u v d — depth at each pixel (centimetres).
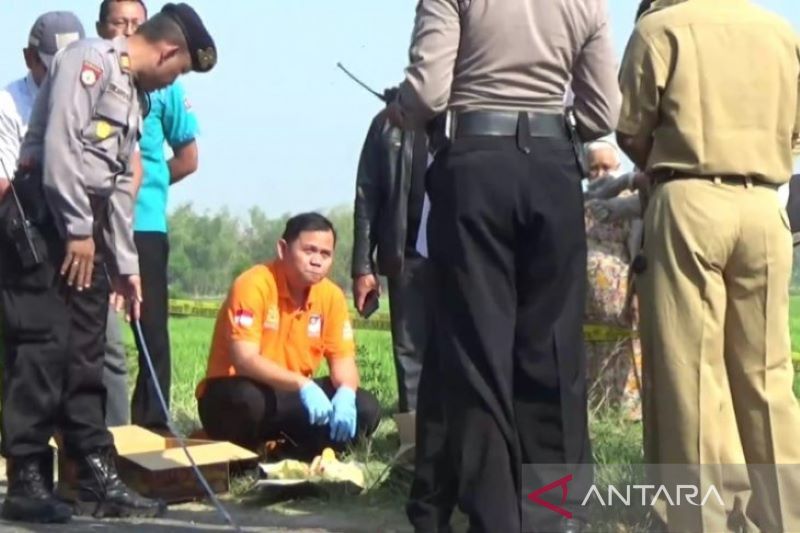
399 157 1698
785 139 1299
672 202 1284
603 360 1930
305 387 1661
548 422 1153
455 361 1142
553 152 1148
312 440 1686
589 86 1173
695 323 1280
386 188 1703
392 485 1534
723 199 1275
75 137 1312
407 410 1788
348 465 1566
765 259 1286
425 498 1257
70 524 1402
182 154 1847
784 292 1305
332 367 1727
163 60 1348
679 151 1284
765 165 1284
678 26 1290
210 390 1678
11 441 1381
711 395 1284
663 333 1288
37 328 1363
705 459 1284
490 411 1138
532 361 1152
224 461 1552
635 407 1919
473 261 1138
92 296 1416
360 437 1722
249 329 1667
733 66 1284
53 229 1352
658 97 1291
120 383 1736
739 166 1275
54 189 1313
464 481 1145
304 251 1677
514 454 1148
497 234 1142
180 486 1525
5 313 1369
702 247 1275
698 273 1280
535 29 1142
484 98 1145
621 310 1920
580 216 1160
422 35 1144
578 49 1162
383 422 1898
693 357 1283
